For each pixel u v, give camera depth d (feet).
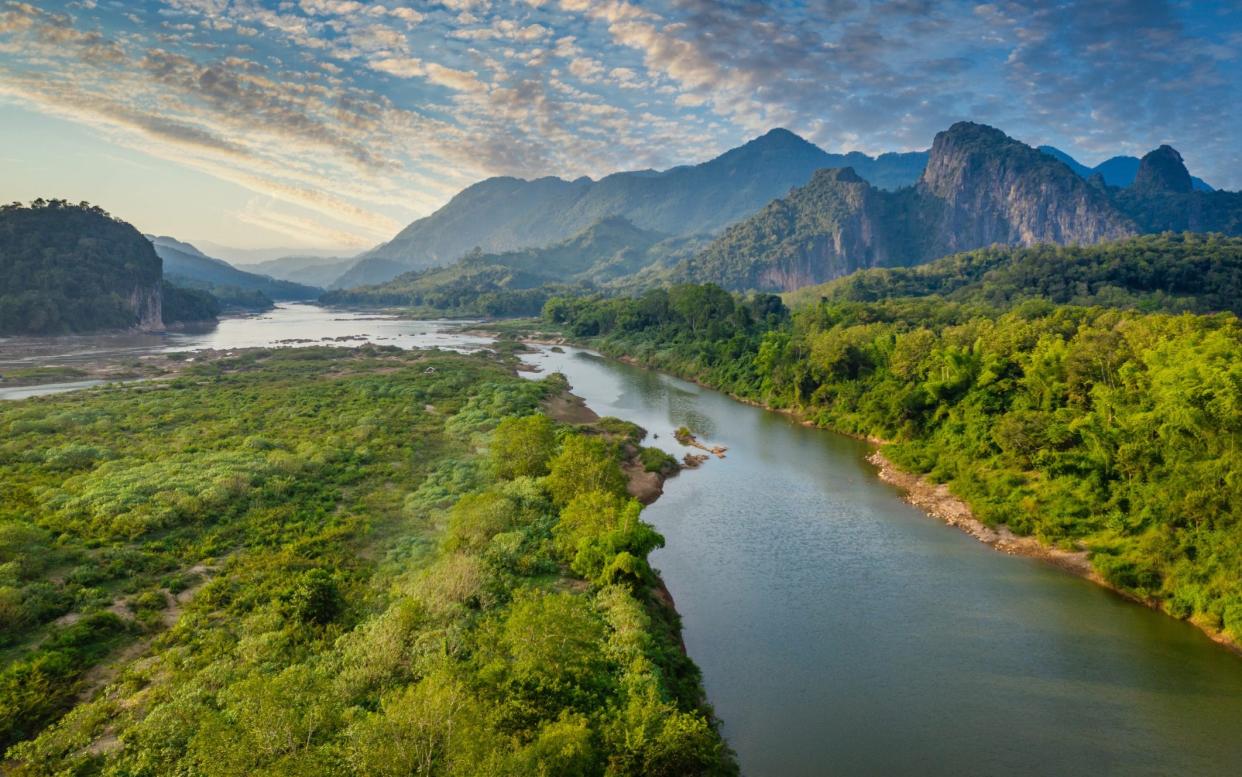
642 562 150.92
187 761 83.56
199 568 157.28
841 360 368.89
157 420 310.86
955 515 219.82
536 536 175.22
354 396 387.14
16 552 148.56
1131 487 186.91
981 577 177.47
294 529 181.98
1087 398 233.35
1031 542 195.42
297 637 120.67
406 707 77.71
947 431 274.16
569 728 88.33
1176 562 158.10
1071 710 123.03
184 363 529.04
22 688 105.91
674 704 105.60
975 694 128.06
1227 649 139.74
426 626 118.83
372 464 249.55
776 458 297.12
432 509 200.34
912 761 110.11
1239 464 152.46
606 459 215.31
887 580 176.14
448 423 322.55
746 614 158.51
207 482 204.13
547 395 404.77
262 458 236.22
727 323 597.93
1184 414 168.96
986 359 282.97
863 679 132.87
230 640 121.49
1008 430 230.27
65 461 232.94
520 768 75.00
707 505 235.20
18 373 454.81
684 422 369.09
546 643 107.14
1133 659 138.51
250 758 74.74
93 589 140.46
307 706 85.46
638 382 508.53
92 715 99.55
